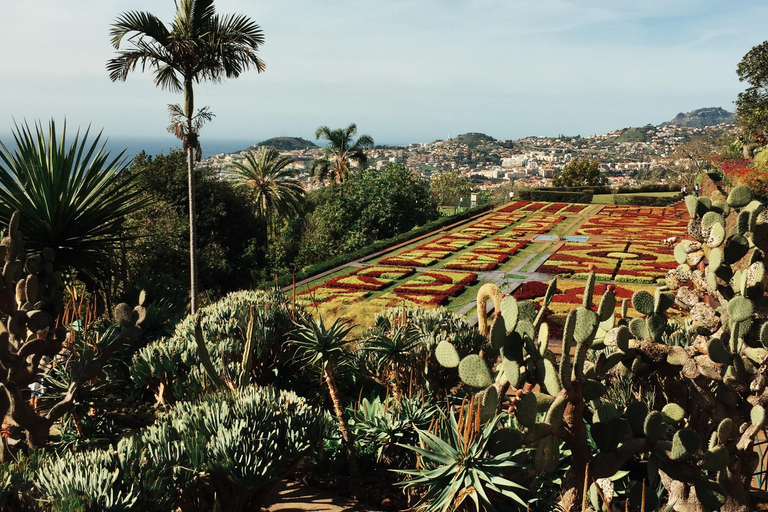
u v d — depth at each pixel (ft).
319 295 73.72
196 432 20.53
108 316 40.37
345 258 98.58
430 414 27.07
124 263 41.91
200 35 48.01
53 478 17.43
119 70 47.98
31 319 22.72
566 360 15.16
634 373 18.93
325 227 132.36
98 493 16.46
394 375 31.32
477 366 18.10
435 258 98.27
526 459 19.30
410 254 102.73
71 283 40.98
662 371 18.63
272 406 23.06
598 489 15.14
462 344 33.22
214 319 35.73
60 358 30.50
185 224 90.53
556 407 15.60
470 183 259.80
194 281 47.88
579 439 16.33
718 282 19.34
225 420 21.81
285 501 24.68
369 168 166.20
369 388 34.50
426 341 32.35
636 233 124.47
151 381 31.27
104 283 40.57
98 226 39.96
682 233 122.62
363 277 83.92
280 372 34.73
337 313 56.34
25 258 25.95
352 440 26.35
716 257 18.66
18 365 22.77
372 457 27.14
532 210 172.65
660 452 16.07
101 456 18.44
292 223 145.07
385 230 137.28
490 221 150.30
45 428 23.90
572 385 15.53
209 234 107.04
